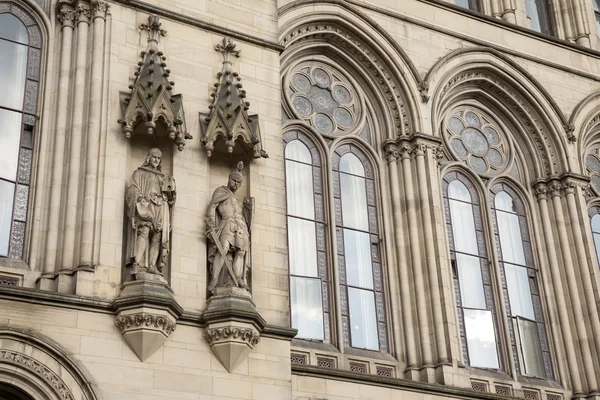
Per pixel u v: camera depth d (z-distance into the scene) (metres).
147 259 37.19
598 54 60.06
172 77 41.84
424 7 54.47
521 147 56.00
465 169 53.06
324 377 41.41
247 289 38.69
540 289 52.09
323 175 48.75
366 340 45.72
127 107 39.31
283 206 42.09
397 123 50.91
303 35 50.53
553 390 49.00
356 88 51.97
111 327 35.59
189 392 35.88
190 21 43.31
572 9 61.91
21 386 33.56
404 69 51.59
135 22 42.03
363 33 51.31
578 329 50.66
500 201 53.94
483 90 55.78
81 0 41.84
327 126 50.34
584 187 54.59
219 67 43.34
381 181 49.78
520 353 49.56
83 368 34.41
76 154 38.78
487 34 56.03
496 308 49.97
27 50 41.78
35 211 38.38
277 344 38.53
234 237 39.19
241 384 37.03
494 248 51.50
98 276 36.34
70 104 40.19
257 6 46.00
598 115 58.25
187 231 39.09
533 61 56.91
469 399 44.38
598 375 49.44
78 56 40.72
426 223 48.00
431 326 45.91
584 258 52.25
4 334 33.66
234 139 41.12
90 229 37.09
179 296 37.75
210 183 41.09
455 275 49.72
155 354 35.84
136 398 34.81
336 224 47.81
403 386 42.94
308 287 45.59
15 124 40.09
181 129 40.19
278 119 43.91
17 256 37.81
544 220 53.78
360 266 47.41
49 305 34.84
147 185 38.25
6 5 42.19
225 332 36.84
